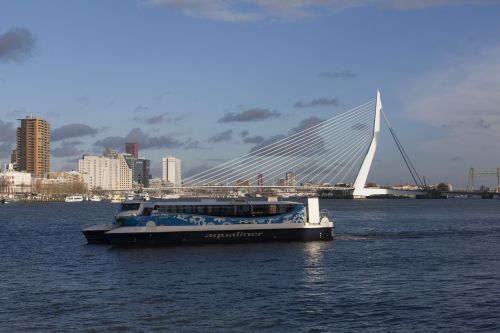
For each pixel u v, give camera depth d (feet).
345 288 171.32
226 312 143.13
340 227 427.33
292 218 293.02
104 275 198.90
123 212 297.33
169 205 278.26
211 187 640.17
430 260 231.09
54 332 127.75
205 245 276.21
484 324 132.05
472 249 270.46
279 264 219.00
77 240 329.11
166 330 128.77
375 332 126.72
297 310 144.87
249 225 285.23
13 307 150.00
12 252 271.28
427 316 138.82
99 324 133.39
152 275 196.03
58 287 177.17
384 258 236.84
